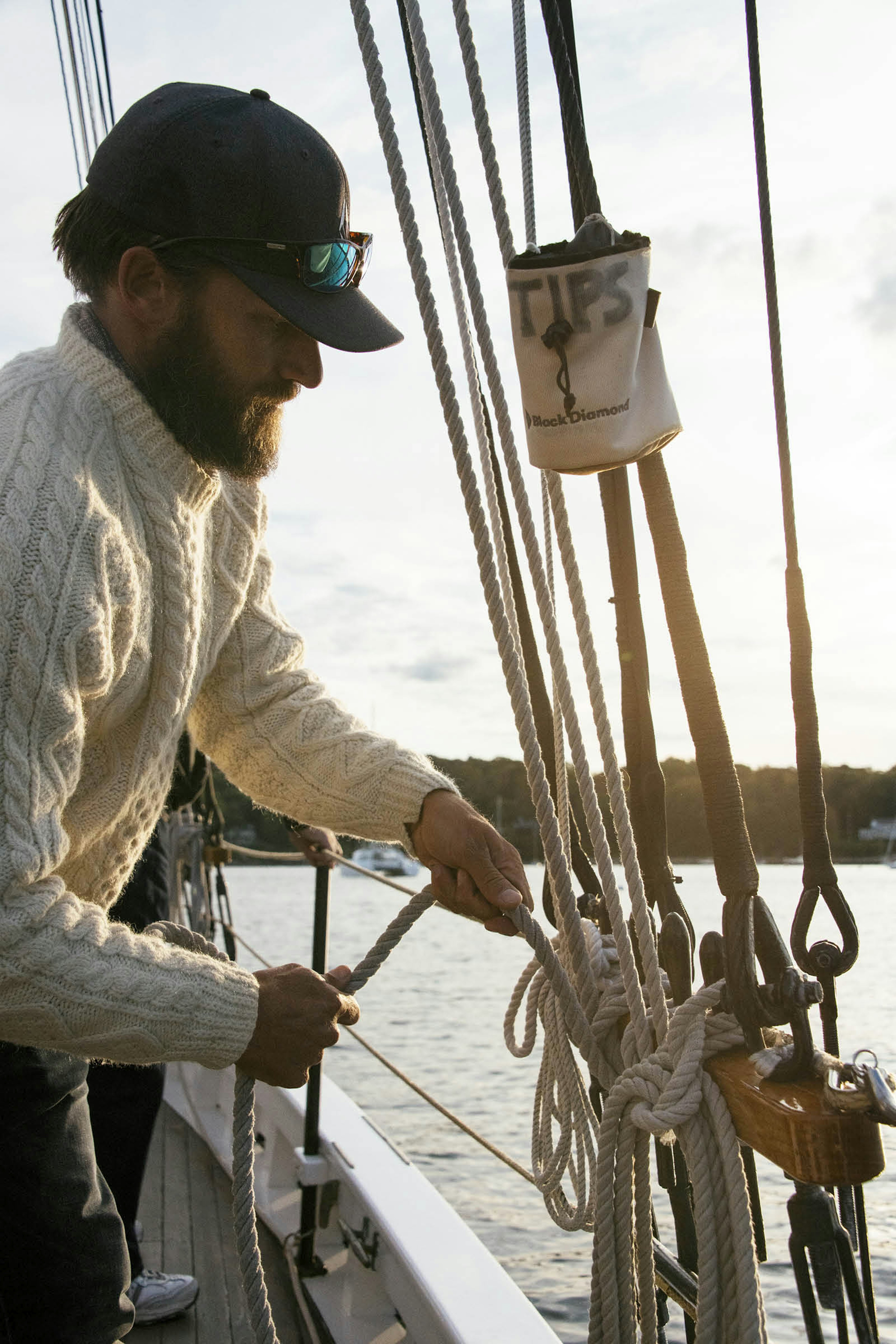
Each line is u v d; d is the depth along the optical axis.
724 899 1.01
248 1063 1.17
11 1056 1.30
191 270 1.26
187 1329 2.15
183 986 1.12
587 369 1.01
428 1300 1.72
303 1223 2.33
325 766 1.57
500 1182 5.69
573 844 1.42
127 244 1.28
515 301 1.03
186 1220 2.66
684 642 1.03
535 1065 9.95
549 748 1.49
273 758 1.62
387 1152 2.32
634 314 1.00
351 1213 2.25
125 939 1.13
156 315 1.28
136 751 1.33
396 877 55.69
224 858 3.68
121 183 1.28
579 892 2.55
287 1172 2.79
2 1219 1.34
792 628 1.08
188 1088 3.15
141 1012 1.09
